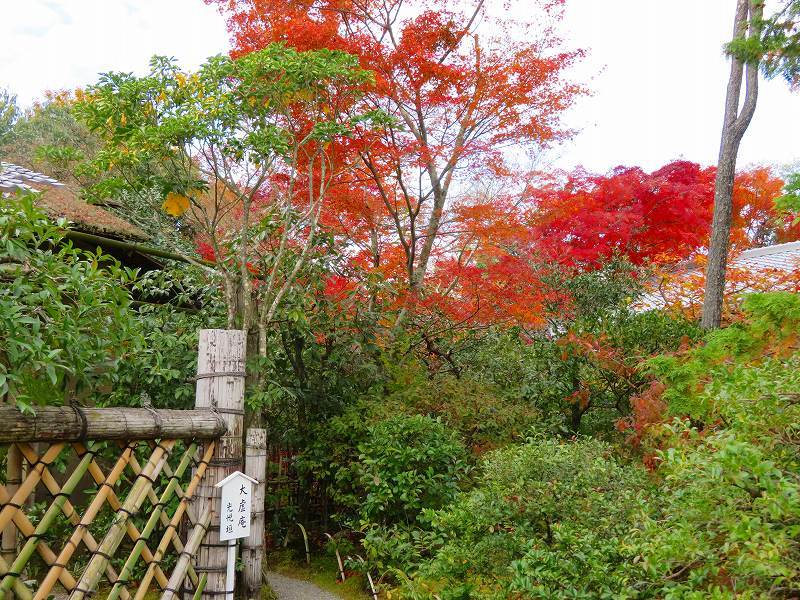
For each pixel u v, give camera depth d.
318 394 6.76
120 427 2.96
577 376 7.74
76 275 2.80
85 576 2.80
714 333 5.98
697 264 12.50
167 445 3.31
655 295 11.59
